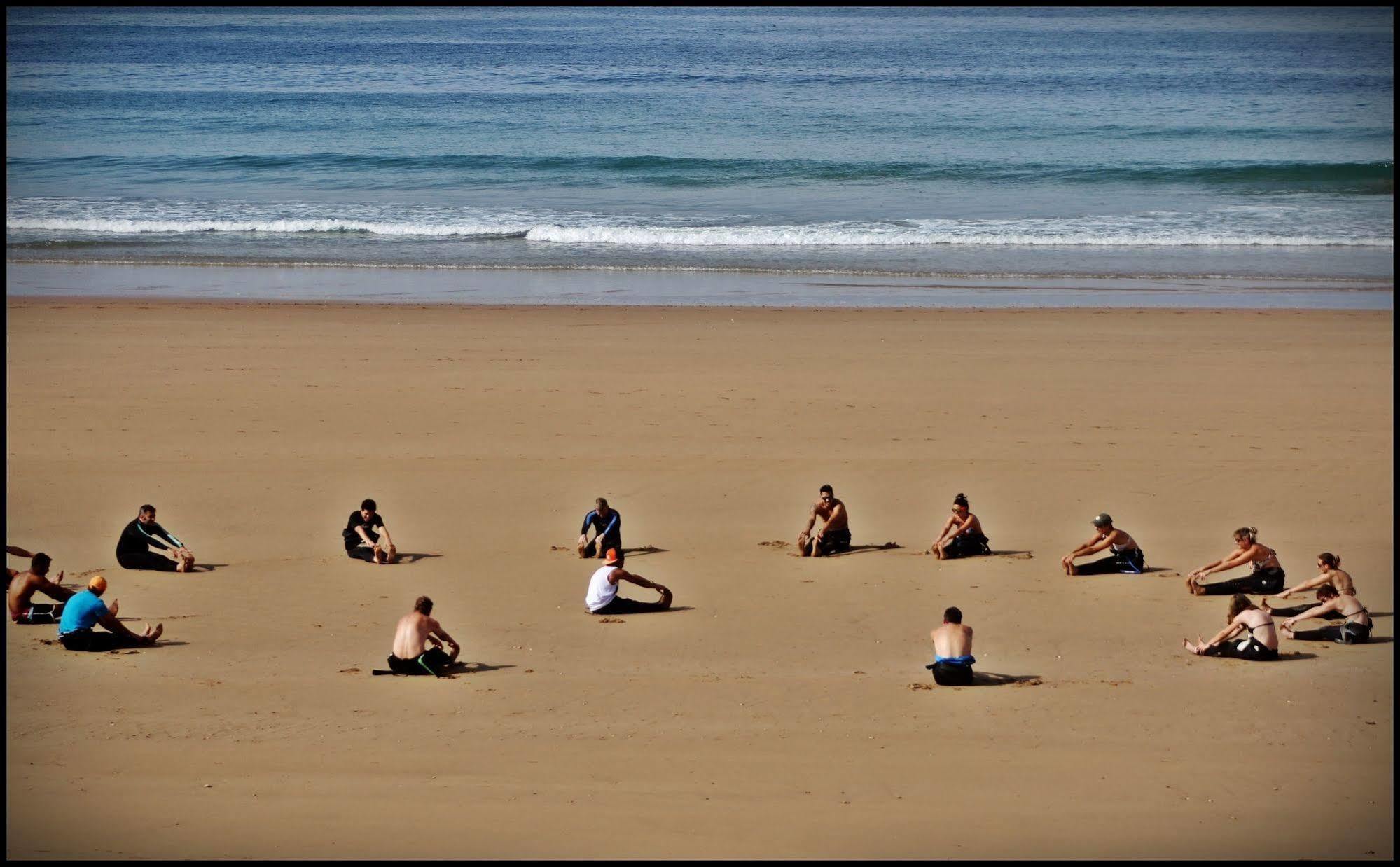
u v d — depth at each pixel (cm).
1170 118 14200
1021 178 10981
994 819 1712
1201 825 1695
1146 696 2247
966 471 3741
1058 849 1611
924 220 9012
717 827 1673
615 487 3597
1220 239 8194
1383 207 9381
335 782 1838
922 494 3544
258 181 11081
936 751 1988
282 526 3266
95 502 3403
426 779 1853
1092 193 10294
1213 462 3825
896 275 7144
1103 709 2180
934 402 4472
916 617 2698
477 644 2527
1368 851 1617
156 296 6488
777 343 5359
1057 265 7444
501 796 1788
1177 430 4147
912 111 14838
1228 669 2397
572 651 2489
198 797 1773
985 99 15788
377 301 6369
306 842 1605
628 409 4366
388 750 1975
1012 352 5219
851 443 4003
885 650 2505
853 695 2256
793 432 4112
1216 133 13225
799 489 3591
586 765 1914
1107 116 14375
